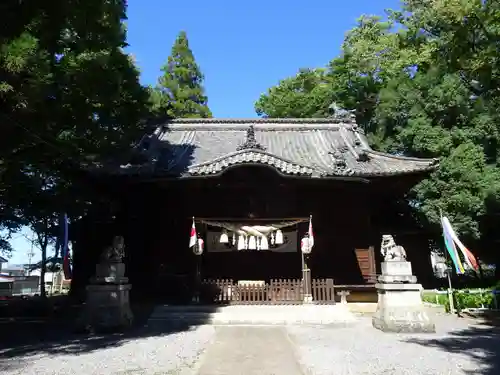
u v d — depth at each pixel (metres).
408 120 22.12
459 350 8.69
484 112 19.02
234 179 16.80
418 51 14.28
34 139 10.00
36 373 6.95
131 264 17.44
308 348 9.16
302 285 15.42
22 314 15.66
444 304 16.16
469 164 19.31
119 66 11.87
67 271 14.76
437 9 8.75
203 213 17.80
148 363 7.71
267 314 14.12
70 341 10.25
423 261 23.09
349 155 19.41
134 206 17.98
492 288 16.20
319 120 23.69
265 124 23.89
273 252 18.53
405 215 22.78
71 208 16.19
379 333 11.32
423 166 16.66
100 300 11.88
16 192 13.61
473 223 19.44
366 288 16.30
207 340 10.34
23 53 7.50
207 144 21.50
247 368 7.31
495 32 8.70
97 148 11.34
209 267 18.38
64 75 9.55
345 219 17.86
